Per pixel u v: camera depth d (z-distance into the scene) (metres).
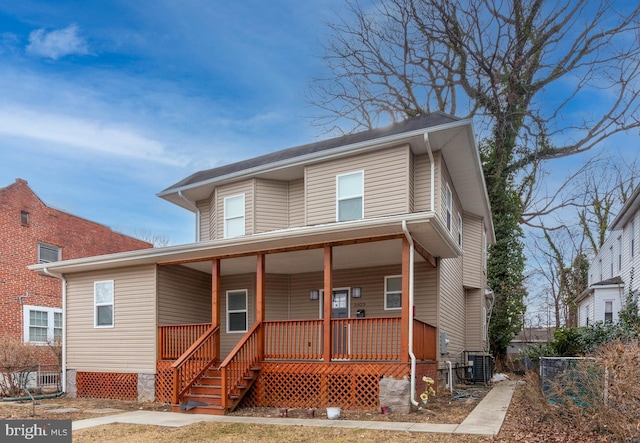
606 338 10.84
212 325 11.12
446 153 12.05
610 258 21.47
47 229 18.30
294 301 13.50
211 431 7.51
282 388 9.98
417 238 9.76
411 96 24.72
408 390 8.68
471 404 9.82
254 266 12.66
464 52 23.19
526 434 6.64
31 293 17.22
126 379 12.09
